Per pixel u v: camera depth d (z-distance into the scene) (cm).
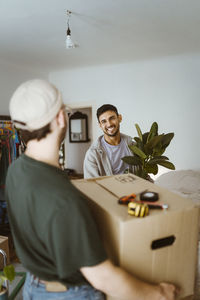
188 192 225
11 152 277
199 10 189
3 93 345
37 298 62
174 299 62
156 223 58
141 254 58
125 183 85
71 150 629
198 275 84
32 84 55
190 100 325
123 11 190
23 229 55
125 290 53
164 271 63
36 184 51
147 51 299
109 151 155
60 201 48
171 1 175
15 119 56
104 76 379
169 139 133
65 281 57
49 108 54
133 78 358
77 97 407
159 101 345
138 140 140
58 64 362
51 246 51
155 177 351
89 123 600
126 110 370
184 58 320
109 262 52
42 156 58
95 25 216
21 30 226
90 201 71
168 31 234
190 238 64
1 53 302
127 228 55
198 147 329
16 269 200
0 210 285
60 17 199
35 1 171
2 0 168
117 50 294
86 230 49
